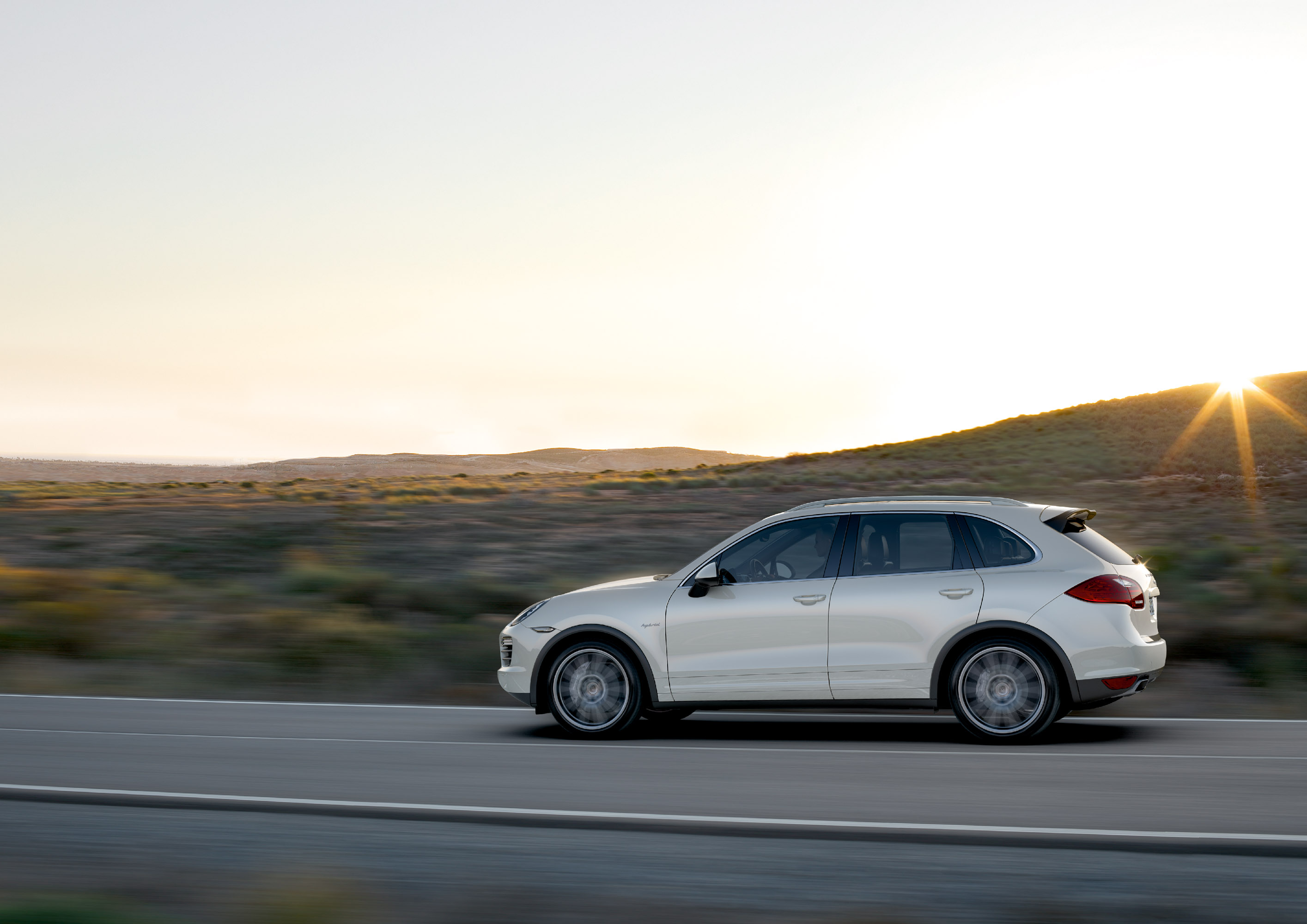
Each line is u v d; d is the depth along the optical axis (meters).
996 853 5.90
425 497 58.06
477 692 12.95
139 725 10.41
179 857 5.94
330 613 18.67
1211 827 6.34
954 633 9.04
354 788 7.55
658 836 6.30
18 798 7.30
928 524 9.41
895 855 5.88
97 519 40.69
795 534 9.69
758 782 7.64
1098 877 5.47
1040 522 9.29
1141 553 22.69
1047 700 8.91
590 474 94.75
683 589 9.57
